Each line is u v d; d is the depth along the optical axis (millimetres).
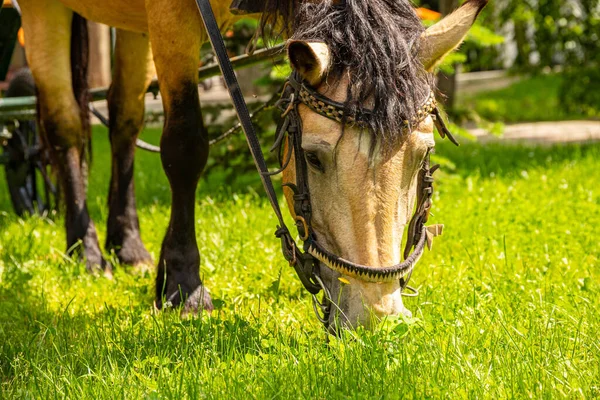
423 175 4602
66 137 7504
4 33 8648
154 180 12641
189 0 5715
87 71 7746
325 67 4199
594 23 19781
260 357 4625
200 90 15812
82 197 7625
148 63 7711
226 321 5082
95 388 4270
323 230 4348
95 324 5375
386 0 4488
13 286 6824
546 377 4199
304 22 4520
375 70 4152
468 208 8742
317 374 4195
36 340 5281
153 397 4016
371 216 4168
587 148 14094
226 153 10992
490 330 4887
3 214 10125
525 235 7570
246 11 5047
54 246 8320
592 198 9258
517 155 14000
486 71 31062
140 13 6379
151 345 4922
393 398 3906
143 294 6527
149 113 10336
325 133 4219
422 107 4270
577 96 20094
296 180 4430
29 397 4250
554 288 5875
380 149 4137
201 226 8492
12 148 9969
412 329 4512
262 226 8406
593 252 7055
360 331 4184
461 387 4125
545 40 20531
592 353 4578
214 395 4113
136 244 7766
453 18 4492
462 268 6602
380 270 4141
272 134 10789
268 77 10938
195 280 6023
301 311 5680
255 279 6504
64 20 7348
